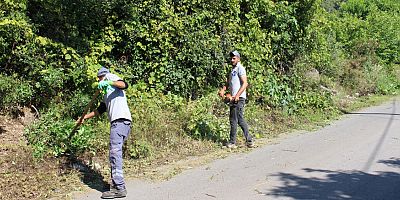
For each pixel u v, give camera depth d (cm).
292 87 1368
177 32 1051
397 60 2375
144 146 800
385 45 2297
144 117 877
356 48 2112
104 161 761
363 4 2875
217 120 976
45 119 816
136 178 701
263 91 1227
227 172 730
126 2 997
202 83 1123
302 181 673
